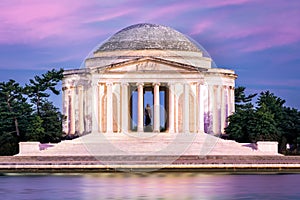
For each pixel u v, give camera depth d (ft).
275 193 362.53
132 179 438.40
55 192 368.48
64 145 603.26
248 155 594.65
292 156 600.80
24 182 424.87
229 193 362.53
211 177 454.81
